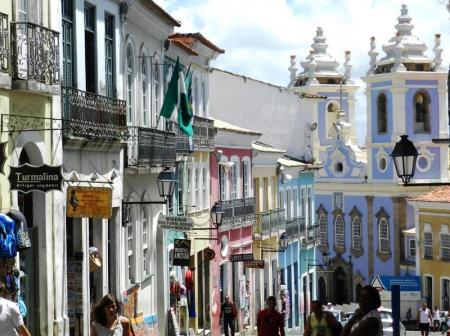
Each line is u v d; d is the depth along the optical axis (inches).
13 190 717.9
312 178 2384.4
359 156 3378.4
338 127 3422.7
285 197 2123.5
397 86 3223.4
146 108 1187.3
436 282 2568.9
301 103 2397.9
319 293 3454.7
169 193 1152.8
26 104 771.4
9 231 689.0
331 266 3420.3
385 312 1470.2
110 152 995.9
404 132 3218.5
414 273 3139.8
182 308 1339.8
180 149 1331.2
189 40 1450.5
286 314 2041.1
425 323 1975.9
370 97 3312.0
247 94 2281.0
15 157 746.8
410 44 3275.1
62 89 856.9
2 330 497.7
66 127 857.5
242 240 1779.0
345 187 3376.0
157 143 1153.4
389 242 3225.9
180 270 1363.2
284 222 2074.3
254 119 2314.2
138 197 1125.1
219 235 1617.9
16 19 749.3
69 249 909.2
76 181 842.2
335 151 3425.2
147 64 1184.8
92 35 959.0
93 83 960.9
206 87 1611.7
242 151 1786.4
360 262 3324.3
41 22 807.1
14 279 717.3
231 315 1498.5
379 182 3248.0
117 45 1031.0
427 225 2608.3
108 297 531.5
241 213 1726.1
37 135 793.6
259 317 909.2
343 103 3649.1
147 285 1175.6
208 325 1536.7
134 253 1117.7
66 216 863.1
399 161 789.2
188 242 1200.8
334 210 3422.7
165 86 1305.4
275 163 2022.6
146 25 1154.7
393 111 3223.4
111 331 528.7
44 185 710.5
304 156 2399.1
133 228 1115.3
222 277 1662.2
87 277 917.2
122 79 1057.5
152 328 1187.3
